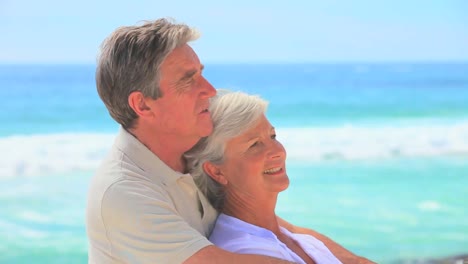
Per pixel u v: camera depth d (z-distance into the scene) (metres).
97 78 2.53
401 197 14.69
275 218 2.89
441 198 14.52
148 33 2.43
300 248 2.92
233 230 2.71
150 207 2.34
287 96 33.19
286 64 54.44
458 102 30.30
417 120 25.86
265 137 2.74
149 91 2.45
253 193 2.74
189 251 2.29
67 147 19.92
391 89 34.91
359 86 36.75
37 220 12.96
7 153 19.05
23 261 10.66
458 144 21.33
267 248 2.60
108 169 2.44
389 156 19.66
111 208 2.34
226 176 2.75
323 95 33.06
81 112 25.42
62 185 15.97
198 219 2.65
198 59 2.54
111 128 22.80
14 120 24.41
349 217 12.91
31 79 36.03
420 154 20.00
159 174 2.50
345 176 16.97
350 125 24.73
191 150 2.74
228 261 2.28
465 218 12.62
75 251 11.05
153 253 2.30
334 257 2.92
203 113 2.55
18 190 15.55
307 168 17.91
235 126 2.68
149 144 2.53
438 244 10.80
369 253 10.55
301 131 23.28
